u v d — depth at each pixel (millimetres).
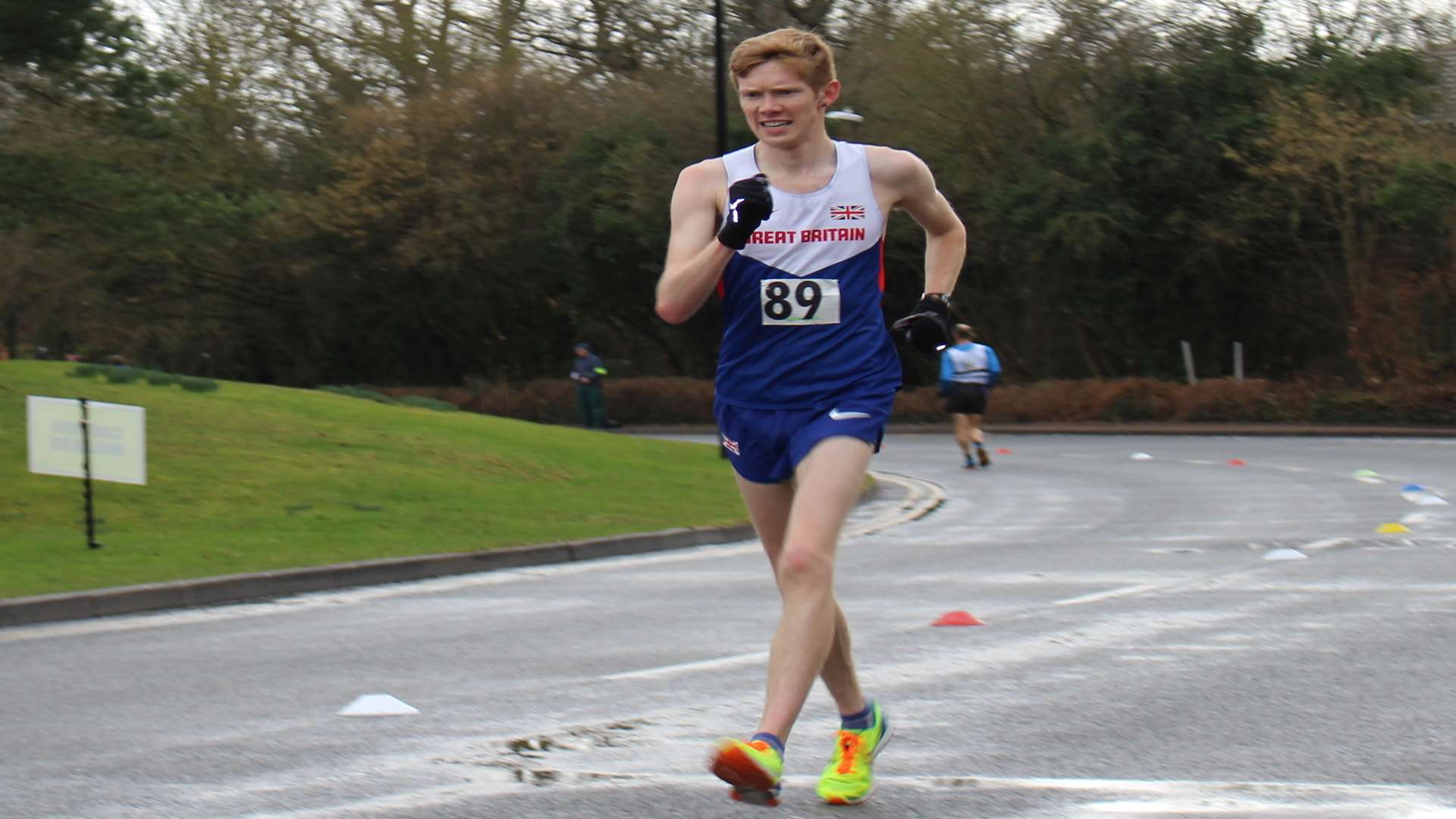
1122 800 11242
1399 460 53156
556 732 13875
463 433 46531
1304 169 75875
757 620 20891
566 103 96938
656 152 91500
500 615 21922
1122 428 75375
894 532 33438
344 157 96062
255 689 16422
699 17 99375
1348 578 23719
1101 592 22859
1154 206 83250
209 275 101125
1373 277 77000
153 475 35938
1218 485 43750
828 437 9938
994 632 19141
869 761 11156
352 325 105125
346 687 16391
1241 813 10875
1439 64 84125
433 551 28219
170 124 63750
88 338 110562
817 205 10062
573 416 93375
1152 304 87375
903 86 87625
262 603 24000
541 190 93938
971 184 86875
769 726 9414
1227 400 75875
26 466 35875
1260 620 19656
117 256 91188
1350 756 12523
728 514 35438
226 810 11398
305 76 101938
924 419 83188
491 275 97438
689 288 9523
